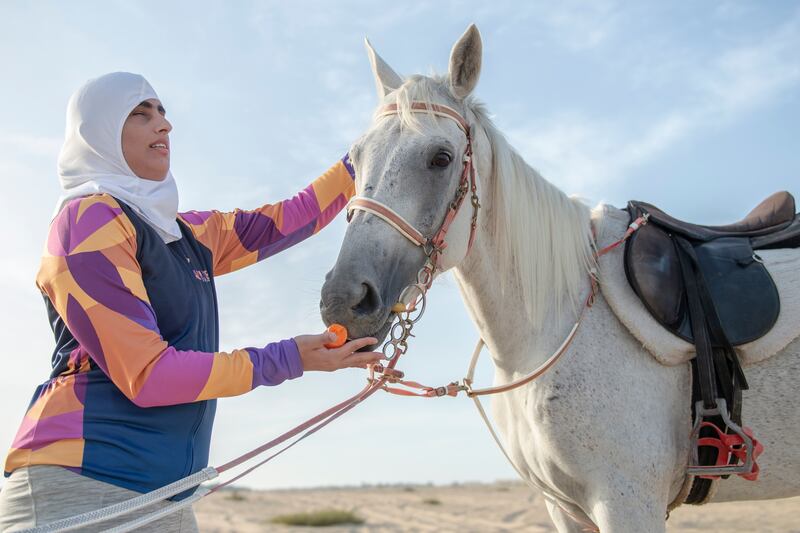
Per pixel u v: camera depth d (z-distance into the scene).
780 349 2.33
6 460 1.76
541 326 2.41
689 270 2.40
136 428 1.77
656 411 2.27
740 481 2.39
